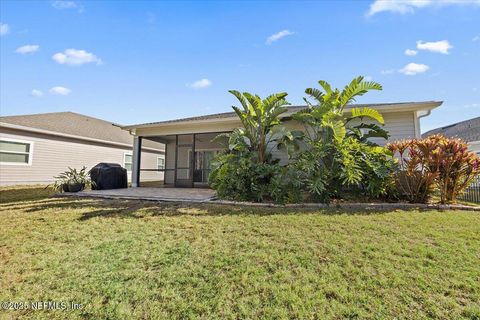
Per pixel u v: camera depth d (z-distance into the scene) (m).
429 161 5.61
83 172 9.20
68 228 3.97
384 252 2.86
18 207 5.70
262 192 6.15
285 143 7.20
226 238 3.43
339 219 4.28
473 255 2.77
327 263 2.62
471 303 1.94
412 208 5.23
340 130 6.02
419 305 1.93
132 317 1.86
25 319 1.86
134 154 11.03
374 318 1.79
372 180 5.91
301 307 1.92
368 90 6.46
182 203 6.14
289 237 3.41
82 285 2.29
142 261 2.75
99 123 17.69
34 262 2.75
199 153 14.16
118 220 4.44
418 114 7.47
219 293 2.13
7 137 10.98
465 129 14.20
